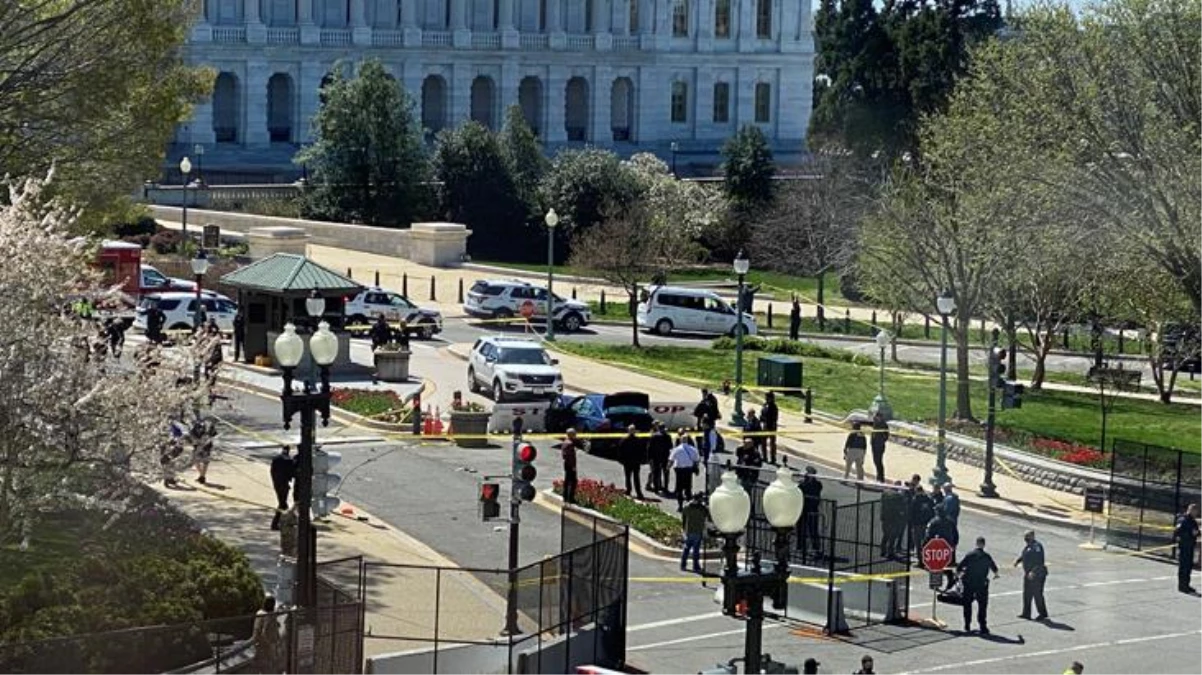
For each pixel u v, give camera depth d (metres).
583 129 170.88
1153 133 61.56
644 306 89.38
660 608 41.16
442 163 123.31
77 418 32.88
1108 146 62.09
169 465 36.06
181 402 37.81
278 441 55.28
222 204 123.31
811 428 63.03
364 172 118.88
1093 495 50.94
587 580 35.53
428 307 90.81
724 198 129.88
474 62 162.12
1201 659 38.44
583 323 89.06
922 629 40.56
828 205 109.31
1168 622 41.72
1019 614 42.12
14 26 49.25
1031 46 65.62
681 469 49.91
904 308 80.19
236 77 149.88
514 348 65.38
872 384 72.44
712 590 42.91
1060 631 40.66
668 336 88.38
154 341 55.94
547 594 35.97
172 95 53.72
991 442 54.75
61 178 51.69
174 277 90.56
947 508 45.50
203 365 48.22
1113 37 63.31
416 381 68.88
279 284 68.00
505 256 123.75
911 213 72.38
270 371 67.62
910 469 57.81
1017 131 65.00
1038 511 53.06
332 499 36.41
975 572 40.16
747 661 25.69
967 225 66.38
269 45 150.25
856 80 131.88
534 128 167.62
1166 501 49.78
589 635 35.31
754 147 130.75
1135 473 52.75
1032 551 41.41
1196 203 61.09
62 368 33.25
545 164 126.31
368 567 38.03
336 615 31.55
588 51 167.50
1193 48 62.19
